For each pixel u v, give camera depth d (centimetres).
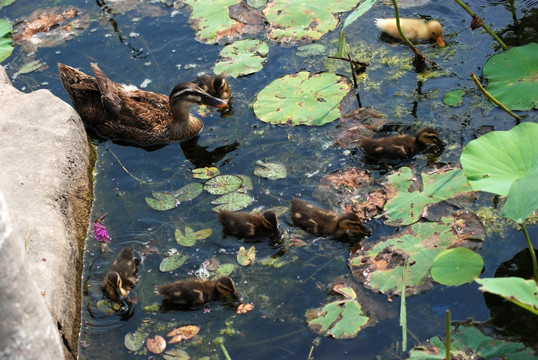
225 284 437
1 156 462
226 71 506
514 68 483
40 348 397
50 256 436
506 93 479
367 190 461
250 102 496
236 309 436
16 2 550
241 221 453
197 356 428
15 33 533
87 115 496
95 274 450
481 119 477
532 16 509
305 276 442
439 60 500
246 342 429
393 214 451
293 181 468
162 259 451
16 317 391
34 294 396
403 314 415
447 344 406
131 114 491
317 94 492
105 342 433
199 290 437
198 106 502
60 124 473
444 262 434
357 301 433
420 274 435
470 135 472
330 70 502
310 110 487
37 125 472
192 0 539
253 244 452
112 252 455
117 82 508
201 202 465
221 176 472
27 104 480
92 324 438
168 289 438
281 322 432
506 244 441
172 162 482
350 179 466
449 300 430
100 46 524
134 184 475
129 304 441
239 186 468
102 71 512
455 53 502
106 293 443
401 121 481
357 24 520
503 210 421
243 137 485
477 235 442
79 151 475
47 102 480
